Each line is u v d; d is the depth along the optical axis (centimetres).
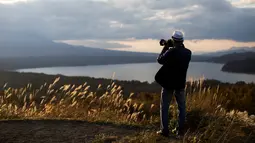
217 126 752
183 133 715
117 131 753
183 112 698
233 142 691
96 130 755
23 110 989
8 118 899
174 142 642
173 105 943
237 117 884
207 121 816
